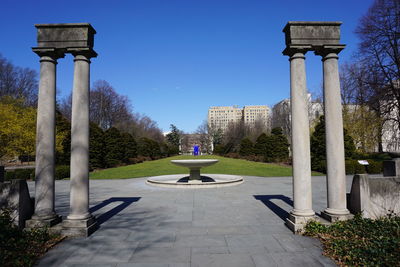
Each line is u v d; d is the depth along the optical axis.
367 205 6.91
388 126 27.19
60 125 26.12
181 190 13.69
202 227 7.07
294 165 6.98
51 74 7.04
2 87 45.19
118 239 6.18
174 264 4.77
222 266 4.68
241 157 47.62
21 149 22.55
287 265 4.71
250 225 7.23
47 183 6.84
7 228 5.89
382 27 24.50
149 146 50.88
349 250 5.06
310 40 6.99
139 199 11.30
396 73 24.05
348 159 23.70
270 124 70.00
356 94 30.72
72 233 6.36
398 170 7.71
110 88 60.69
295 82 6.98
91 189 14.55
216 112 134.88
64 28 6.95
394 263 4.28
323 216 7.13
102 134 30.86
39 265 4.82
